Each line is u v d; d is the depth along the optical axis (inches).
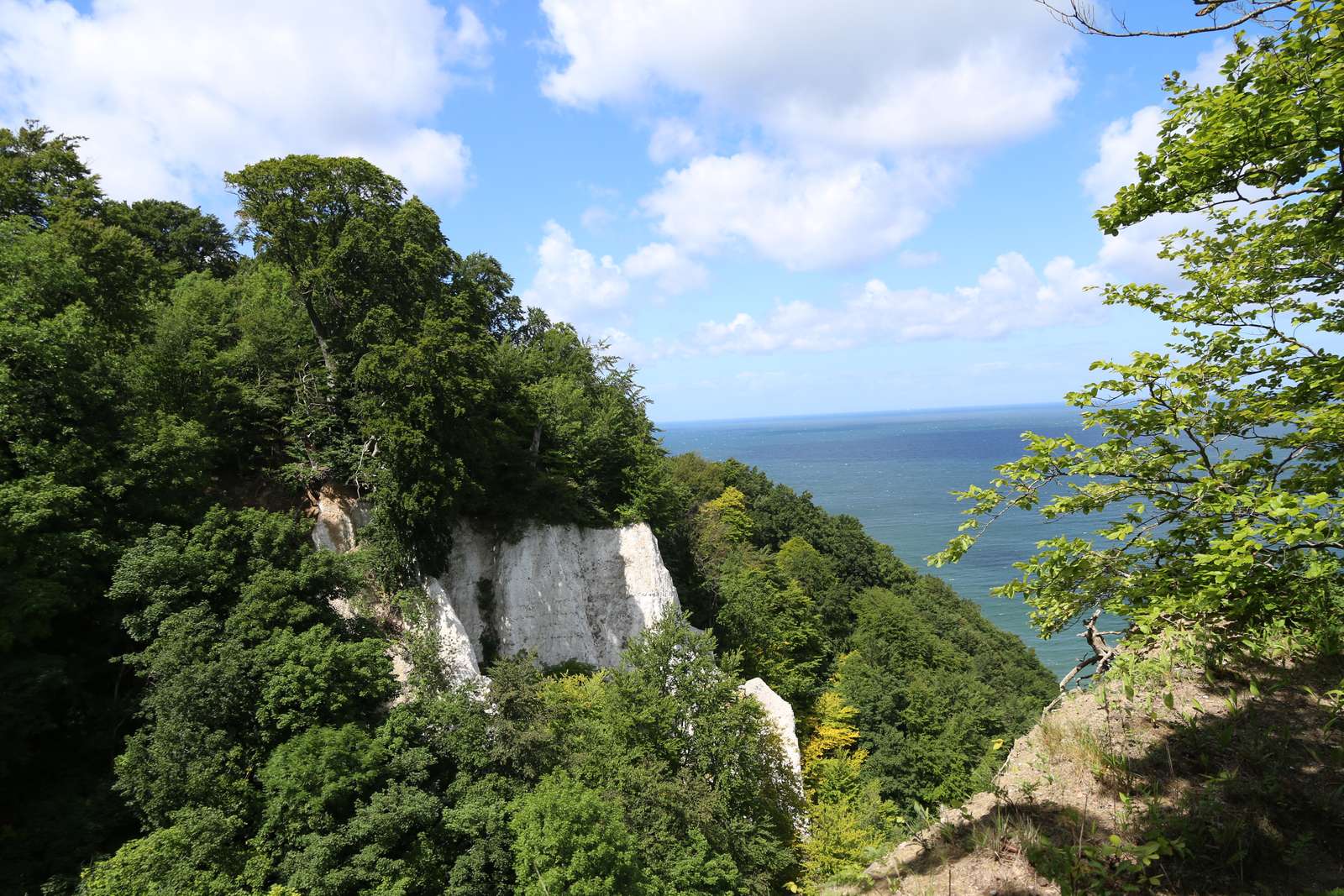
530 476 1589.6
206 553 952.9
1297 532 219.6
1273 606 264.7
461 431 1270.9
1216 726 274.8
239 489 1264.8
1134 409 300.8
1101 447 305.4
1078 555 305.7
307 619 995.3
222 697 842.8
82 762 895.1
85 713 924.6
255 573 990.4
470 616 1448.1
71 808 826.8
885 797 1659.7
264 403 1283.2
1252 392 294.4
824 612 2662.4
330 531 1267.2
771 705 1480.1
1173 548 286.5
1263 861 221.0
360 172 1333.7
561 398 1739.7
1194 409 291.1
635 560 1689.2
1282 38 264.1
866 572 3262.8
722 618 1964.8
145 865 724.0
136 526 972.6
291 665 883.4
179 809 787.4
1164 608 262.8
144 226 2046.0
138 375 1122.0
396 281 1318.9
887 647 2411.4
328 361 1355.8
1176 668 305.7
